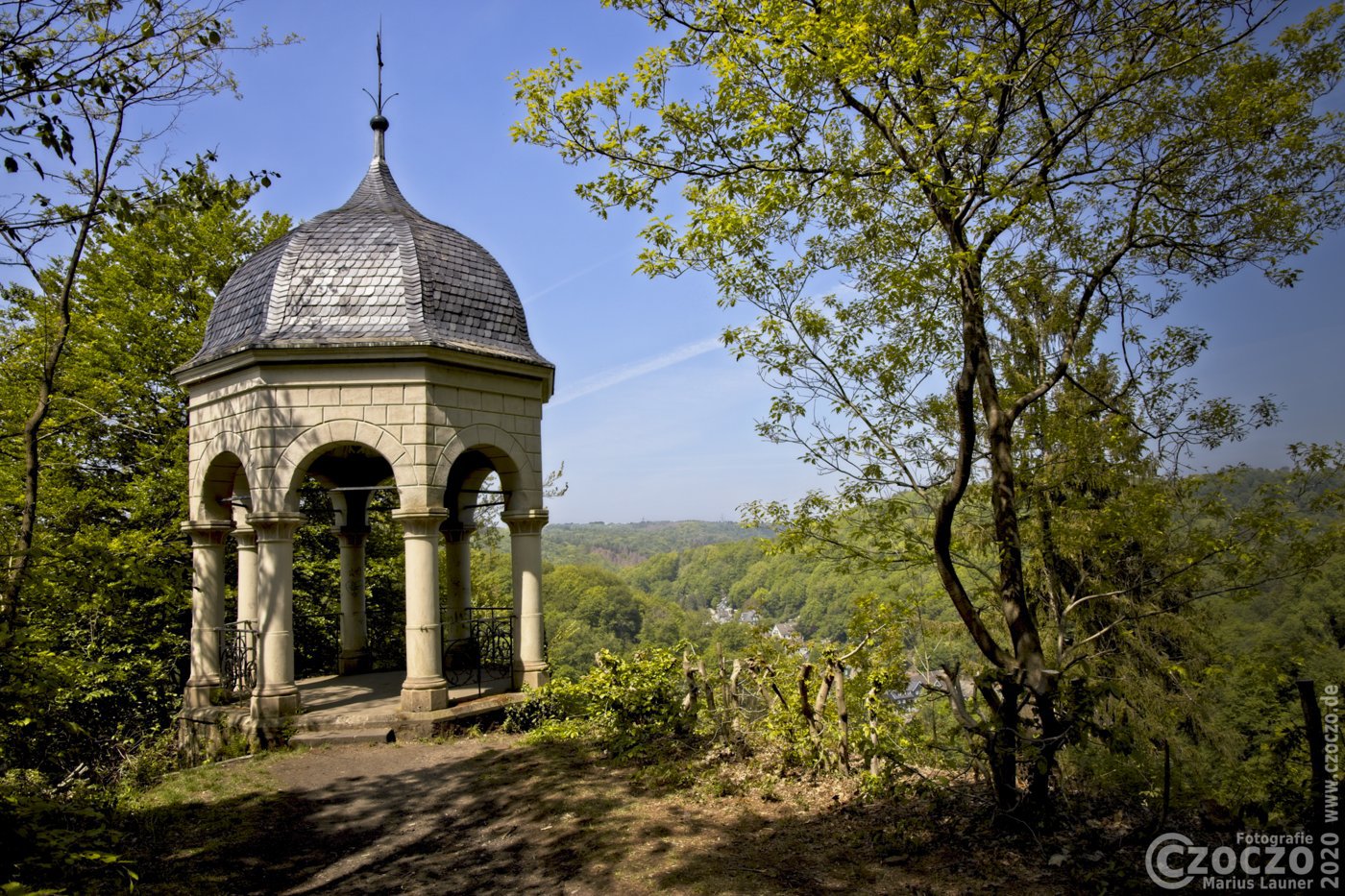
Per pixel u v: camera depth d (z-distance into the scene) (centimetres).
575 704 1185
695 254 774
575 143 757
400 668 1641
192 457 1292
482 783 895
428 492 1145
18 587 858
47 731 902
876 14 671
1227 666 1177
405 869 686
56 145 743
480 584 2895
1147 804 665
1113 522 1048
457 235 1357
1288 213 786
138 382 2036
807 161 788
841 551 1033
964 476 707
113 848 731
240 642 1233
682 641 1062
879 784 735
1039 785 633
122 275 2072
